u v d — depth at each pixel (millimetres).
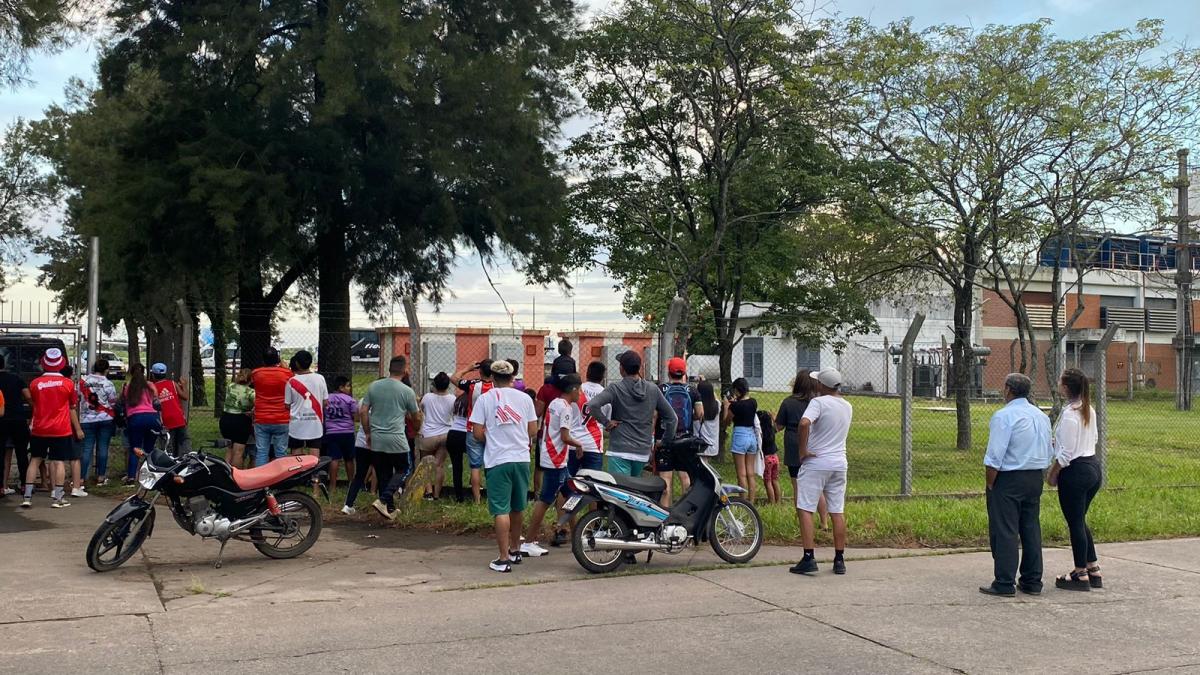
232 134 17344
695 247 18328
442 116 17812
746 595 7668
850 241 18938
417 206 18547
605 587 7934
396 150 17672
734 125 17812
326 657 5941
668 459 9422
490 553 9383
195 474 8547
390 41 16375
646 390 9602
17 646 6082
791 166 17922
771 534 10117
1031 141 17188
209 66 18453
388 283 20734
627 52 17734
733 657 6027
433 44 17422
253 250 18562
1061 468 8109
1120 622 6969
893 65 17016
